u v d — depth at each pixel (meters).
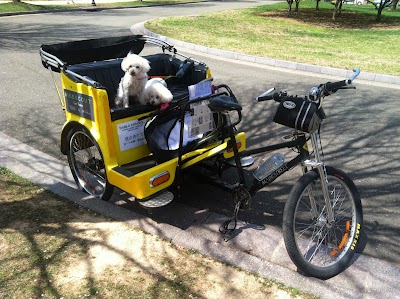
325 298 2.49
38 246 2.95
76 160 3.88
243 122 5.78
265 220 3.43
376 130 5.45
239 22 17.53
